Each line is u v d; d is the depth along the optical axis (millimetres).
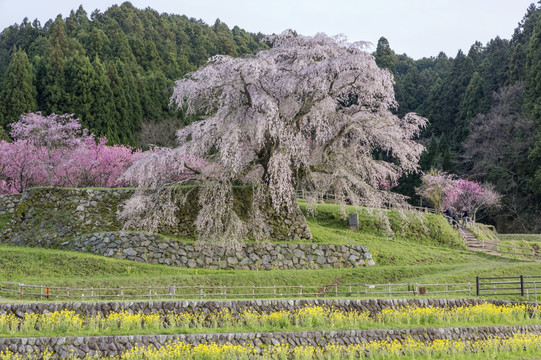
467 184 56312
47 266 25625
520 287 25219
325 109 30219
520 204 59375
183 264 28094
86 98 58156
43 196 30828
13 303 17188
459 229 38844
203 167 30984
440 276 27391
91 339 15789
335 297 23250
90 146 45375
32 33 81562
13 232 30031
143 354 15875
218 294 22359
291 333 17688
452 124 76188
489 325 20797
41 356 15242
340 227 36344
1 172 43031
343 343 18141
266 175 31094
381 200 31266
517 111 63594
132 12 105750
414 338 19109
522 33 74875
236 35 117125
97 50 76875
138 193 29641
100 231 29281
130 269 26359
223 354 16188
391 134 31375
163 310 18141
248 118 29375
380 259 31719
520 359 18828
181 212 30406
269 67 28453
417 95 89875
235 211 31031
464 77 77312
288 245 29922
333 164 31953
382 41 90000
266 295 24312
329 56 29500
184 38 103188
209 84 29094
